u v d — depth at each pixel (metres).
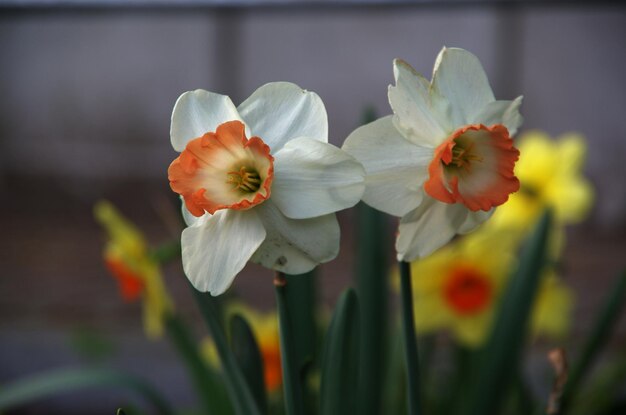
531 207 0.92
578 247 2.02
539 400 1.01
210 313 0.63
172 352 1.42
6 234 2.08
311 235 0.53
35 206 2.38
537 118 2.22
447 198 0.53
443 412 0.90
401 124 0.54
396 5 1.86
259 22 2.31
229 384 0.65
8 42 2.38
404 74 0.54
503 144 0.55
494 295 0.86
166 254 0.83
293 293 0.75
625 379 1.08
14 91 2.40
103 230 2.15
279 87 0.55
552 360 0.65
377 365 0.78
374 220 0.80
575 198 0.92
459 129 0.54
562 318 0.88
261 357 0.64
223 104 0.55
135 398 1.42
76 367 1.42
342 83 2.30
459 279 0.85
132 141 2.39
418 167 0.54
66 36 2.37
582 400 1.00
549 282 0.87
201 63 2.34
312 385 0.82
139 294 0.84
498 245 0.85
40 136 2.41
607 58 2.17
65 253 1.90
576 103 2.20
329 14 2.28
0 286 1.64
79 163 2.41
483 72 0.56
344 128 2.32
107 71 2.38
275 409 0.87
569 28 2.18
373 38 2.27
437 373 1.07
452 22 2.21
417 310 0.85
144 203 2.38
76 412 1.44
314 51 2.30
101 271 1.77
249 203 0.53
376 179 0.54
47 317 1.48
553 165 0.93
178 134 0.55
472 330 0.85
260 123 0.54
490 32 2.20
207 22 2.32
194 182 0.54
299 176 0.53
